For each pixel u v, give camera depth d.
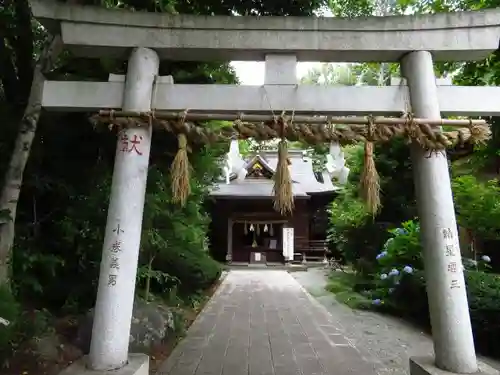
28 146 4.74
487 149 6.96
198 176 9.05
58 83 3.79
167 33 3.83
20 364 4.14
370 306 9.34
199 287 10.50
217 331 7.16
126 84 3.77
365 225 11.76
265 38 3.81
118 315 3.41
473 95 3.71
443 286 3.40
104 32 3.82
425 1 7.52
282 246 23.08
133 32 3.84
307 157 26.19
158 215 7.33
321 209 22.62
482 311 5.78
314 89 3.74
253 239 23.64
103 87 3.80
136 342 5.48
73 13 3.78
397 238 9.25
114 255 3.49
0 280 4.48
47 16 3.76
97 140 6.18
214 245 22.77
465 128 3.59
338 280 13.92
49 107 3.79
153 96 3.74
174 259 9.27
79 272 5.96
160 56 3.96
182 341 6.40
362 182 3.71
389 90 3.74
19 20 5.35
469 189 9.05
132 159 3.63
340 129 3.55
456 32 3.73
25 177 5.67
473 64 6.82
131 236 3.55
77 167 6.27
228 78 7.68
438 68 7.36
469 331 3.35
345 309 9.41
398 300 8.45
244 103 3.72
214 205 22.95
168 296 8.90
